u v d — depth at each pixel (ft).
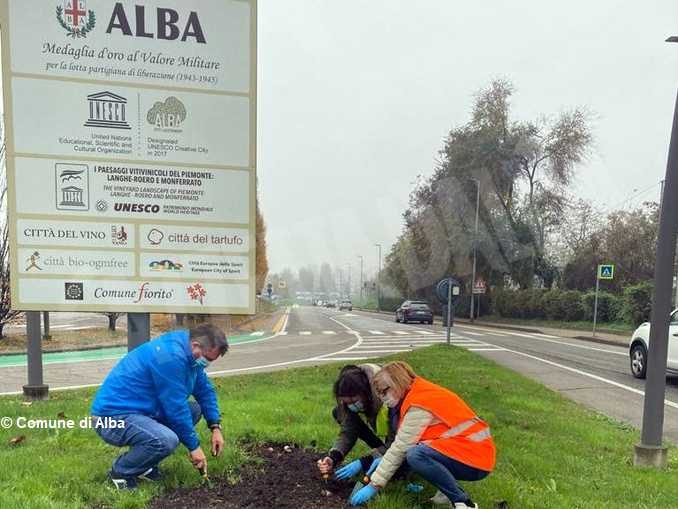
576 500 12.10
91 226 13.38
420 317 81.46
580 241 77.56
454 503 10.41
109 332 59.93
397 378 11.00
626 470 15.02
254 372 33.88
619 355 49.21
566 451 16.48
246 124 14.10
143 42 13.39
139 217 13.64
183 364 11.24
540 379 33.53
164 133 13.64
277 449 14.60
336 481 12.12
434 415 10.58
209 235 14.05
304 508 10.71
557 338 67.31
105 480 11.80
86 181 13.30
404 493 11.51
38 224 13.09
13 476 11.96
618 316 77.56
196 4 13.61
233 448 13.83
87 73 13.16
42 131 13.00
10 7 12.68
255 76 14.07
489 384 28.14
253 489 11.59
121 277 13.60
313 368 34.04
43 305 13.21
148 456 11.12
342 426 12.62
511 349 51.52
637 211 81.82
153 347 11.43
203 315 14.64
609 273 68.90
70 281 13.33
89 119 13.23
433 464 10.26
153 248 13.76
